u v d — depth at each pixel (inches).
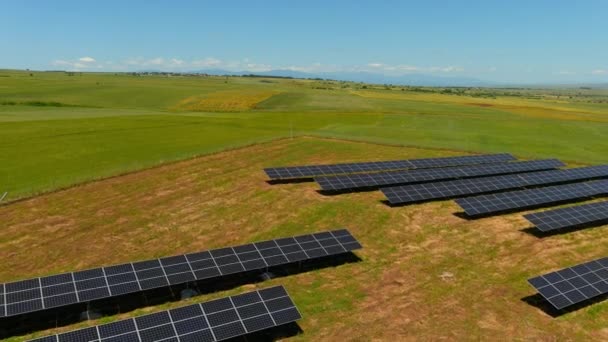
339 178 1235.9
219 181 1270.9
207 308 560.4
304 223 976.3
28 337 546.3
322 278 726.5
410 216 1033.5
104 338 493.4
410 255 826.8
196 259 698.8
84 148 1627.7
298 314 577.0
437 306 647.1
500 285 717.9
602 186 1268.5
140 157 1517.0
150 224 940.6
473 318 617.6
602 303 668.7
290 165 1508.4
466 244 883.4
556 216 974.4
